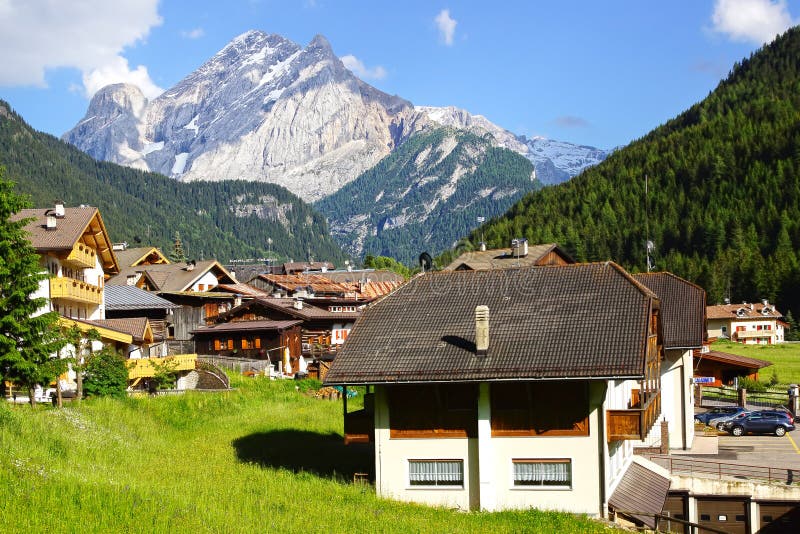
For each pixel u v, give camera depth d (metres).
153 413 56.16
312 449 50.41
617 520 38.31
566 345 38.28
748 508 45.16
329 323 97.88
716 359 84.44
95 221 68.62
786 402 75.38
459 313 41.72
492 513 37.31
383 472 40.12
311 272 172.62
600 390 37.84
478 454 39.00
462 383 38.69
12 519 27.12
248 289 115.62
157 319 87.62
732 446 57.44
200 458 45.25
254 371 78.50
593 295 40.69
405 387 40.16
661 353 47.44
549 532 34.03
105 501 30.22
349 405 67.38
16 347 46.66
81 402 52.88
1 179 47.41
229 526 30.02
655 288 57.12
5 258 46.53
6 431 38.25
